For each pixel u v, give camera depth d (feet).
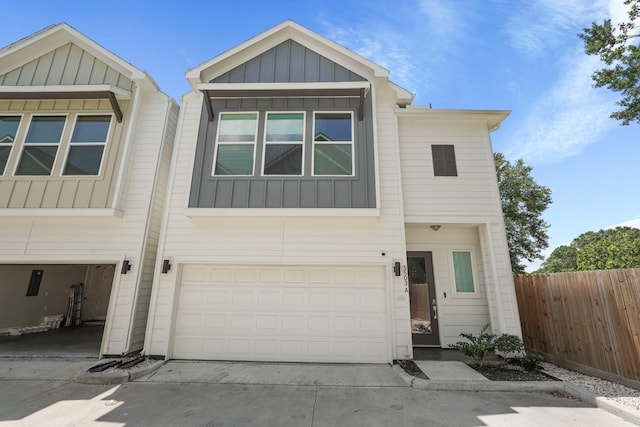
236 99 22.41
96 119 22.68
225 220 20.72
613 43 26.18
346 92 21.57
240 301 19.90
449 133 23.36
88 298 36.78
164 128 23.58
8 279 27.66
